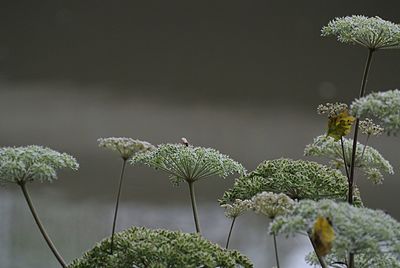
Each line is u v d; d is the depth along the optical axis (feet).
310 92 42.86
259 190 7.84
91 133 35.60
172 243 6.79
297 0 53.01
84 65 48.85
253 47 51.49
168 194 27.07
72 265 7.11
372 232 5.43
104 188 27.58
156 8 54.65
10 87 43.98
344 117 7.15
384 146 30.30
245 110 39.50
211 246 6.84
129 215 24.75
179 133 35.78
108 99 41.70
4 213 24.36
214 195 27.32
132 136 35.29
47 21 54.90
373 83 43.47
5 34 53.57
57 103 40.65
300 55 49.32
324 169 8.09
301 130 35.70
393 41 7.13
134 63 49.32
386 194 26.25
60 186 27.73
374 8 49.90
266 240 22.39
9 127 36.04
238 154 32.40
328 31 7.38
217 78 46.03
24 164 7.06
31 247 21.36
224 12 54.08
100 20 54.80
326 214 5.60
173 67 48.55
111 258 6.79
